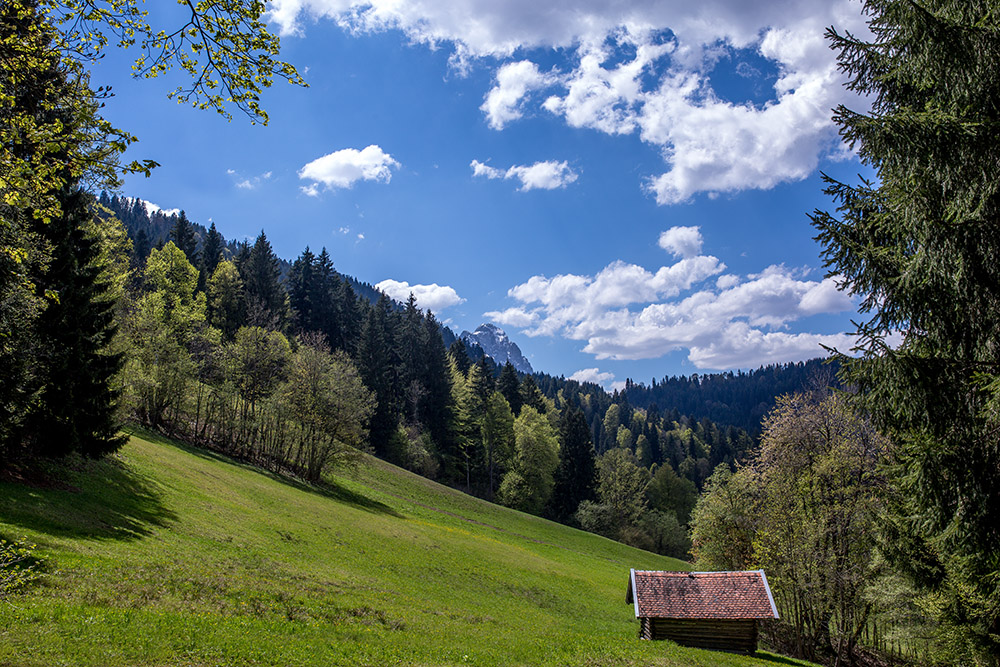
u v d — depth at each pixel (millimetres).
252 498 41031
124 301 51562
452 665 17375
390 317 112375
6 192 8914
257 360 69062
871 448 32719
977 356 10852
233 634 15031
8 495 21391
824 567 31516
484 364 116875
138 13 7863
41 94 8789
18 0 8023
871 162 11297
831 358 11633
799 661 27125
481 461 104062
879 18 11242
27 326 20812
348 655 16109
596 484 100500
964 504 10633
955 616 18047
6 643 11008
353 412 60531
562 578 47312
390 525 48062
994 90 9867
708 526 43594
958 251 9945
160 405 55000
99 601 14633
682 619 27875
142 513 27219
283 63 8062
